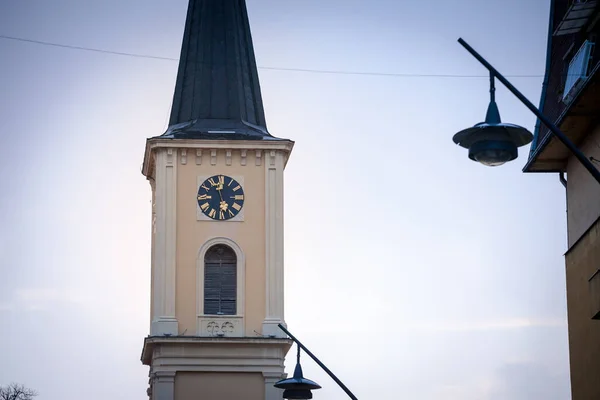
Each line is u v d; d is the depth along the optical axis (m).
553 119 52.31
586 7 46.78
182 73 81.69
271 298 77.19
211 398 75.44
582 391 48.78
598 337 46.41
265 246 77.94
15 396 94.44
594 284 46.03
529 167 53.34
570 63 48.94
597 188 49.03
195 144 78.31
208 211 78.25
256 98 81.50
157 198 78.19
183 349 75.69
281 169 79.00
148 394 82.06
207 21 82.50
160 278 77.00
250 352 75.88
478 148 34.78
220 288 77.44
